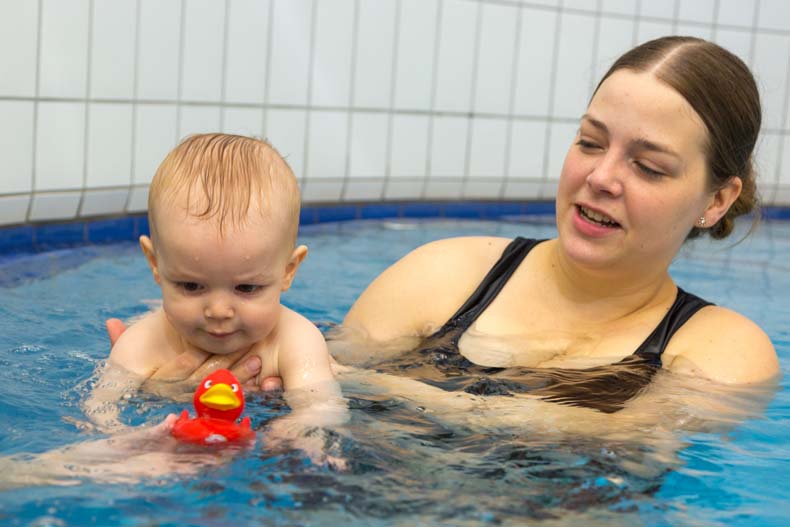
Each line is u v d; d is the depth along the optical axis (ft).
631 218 6.56
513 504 4.76
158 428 5.28
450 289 7.61
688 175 6.56
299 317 6.75
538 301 7.44
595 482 5.07
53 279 10.21
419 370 6.75
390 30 15.66
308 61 14.85
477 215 17.26
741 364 6.90
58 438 5.38
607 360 6.97
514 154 17.40
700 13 18.20
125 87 12.75
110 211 12.97
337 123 15.39
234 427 5.25
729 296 11.66
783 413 6.42
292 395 6.10
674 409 6.23
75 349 7.41
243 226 5.98
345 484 4.84
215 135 6.63
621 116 6.43
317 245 13.38
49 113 11.89
